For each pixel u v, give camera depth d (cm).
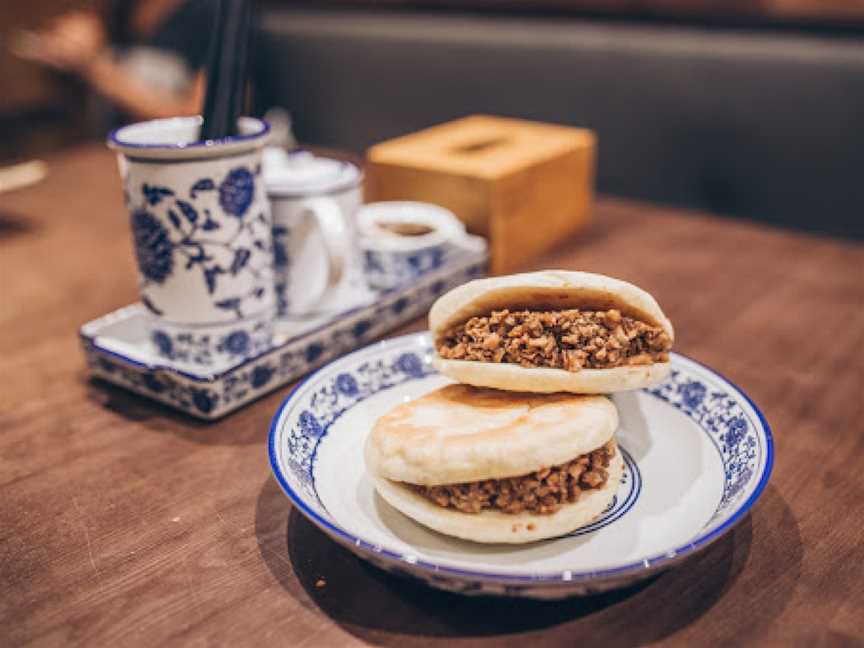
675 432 44
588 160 74
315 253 54
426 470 37
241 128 51
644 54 102
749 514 39
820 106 92
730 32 99
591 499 38
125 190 48
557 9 112
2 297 63
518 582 32
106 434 46
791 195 98
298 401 43
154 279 49
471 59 116
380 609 35
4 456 45
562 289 41
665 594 35
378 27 125
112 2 139
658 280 64
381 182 70
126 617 34
